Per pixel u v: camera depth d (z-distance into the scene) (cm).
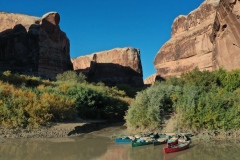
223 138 1973
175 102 2255
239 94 2269
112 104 3931
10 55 7062
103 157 1452
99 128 2862
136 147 1747
